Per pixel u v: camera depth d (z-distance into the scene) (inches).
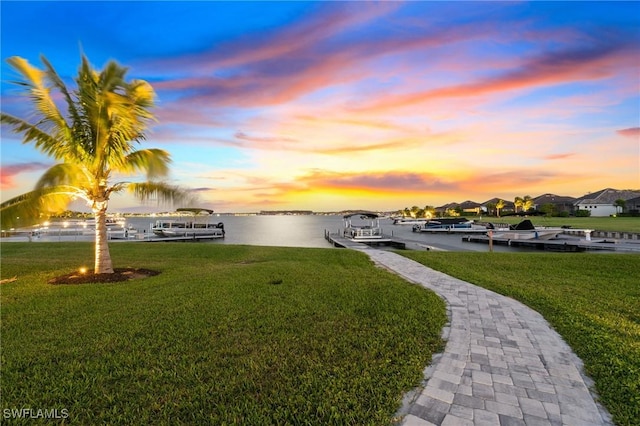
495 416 115.3
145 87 356.2
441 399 125.5
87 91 325.4
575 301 259.0
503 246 1165.1
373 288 305.6
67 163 351.6
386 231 2234.3
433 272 406.3
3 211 313.9
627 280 347.3
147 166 378.0
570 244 967.6
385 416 114.3
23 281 352.5
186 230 1578.5
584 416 115.9
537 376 142.6
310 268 429.1
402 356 161.5
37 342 180.4
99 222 380.5
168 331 195.0
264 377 141.7
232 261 533.3
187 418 115.5
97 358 160.6
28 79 316.2
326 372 144.6
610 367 148.4
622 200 2605.8
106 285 326.0
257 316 222.5
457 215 3634.4
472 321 214.2
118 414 116.8
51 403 124.0
